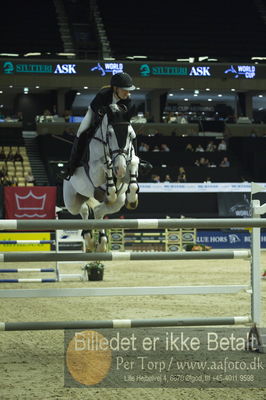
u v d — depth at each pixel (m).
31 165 33.00
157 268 19.78
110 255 6.51
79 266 21.02
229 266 20.41
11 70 35.66
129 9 44.88
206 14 45.47
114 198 6.88
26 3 44.00
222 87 38.47
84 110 43.34
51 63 36.09
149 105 40.91
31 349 7.11
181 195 29.95
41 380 5.70
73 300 11.54
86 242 7.20
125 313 9.87
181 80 37.97
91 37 43.12
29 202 18.81
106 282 15.37
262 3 47.69
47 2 45.09
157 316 9.52
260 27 45.31
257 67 38.16
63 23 43.75
